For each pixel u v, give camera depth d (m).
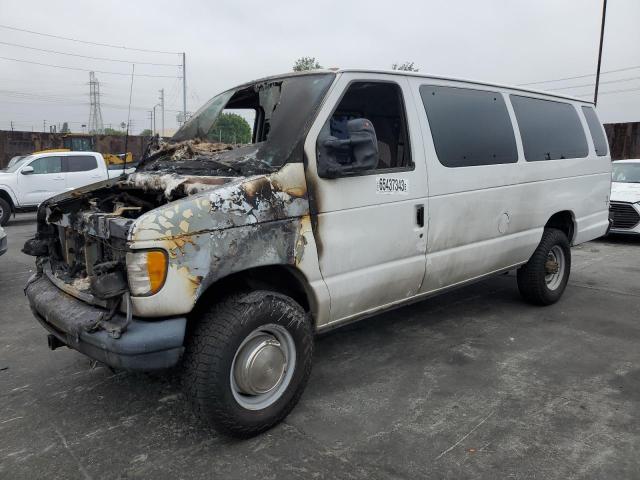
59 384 3.86
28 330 5.02
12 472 2.81
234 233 2.86
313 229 3.23
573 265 7.82
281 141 3.24
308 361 3.29
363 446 3.01
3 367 4.17
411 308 5.56
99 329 2.75
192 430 3.20
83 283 3.21
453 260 4.23
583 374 3.94
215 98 4.50
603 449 2.96
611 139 19.19
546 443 3.02
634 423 3.24
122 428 3.24
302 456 2.92
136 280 2.62
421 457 2.90
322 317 3.40
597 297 6.00
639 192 9.71
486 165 4.43
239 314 2.89
